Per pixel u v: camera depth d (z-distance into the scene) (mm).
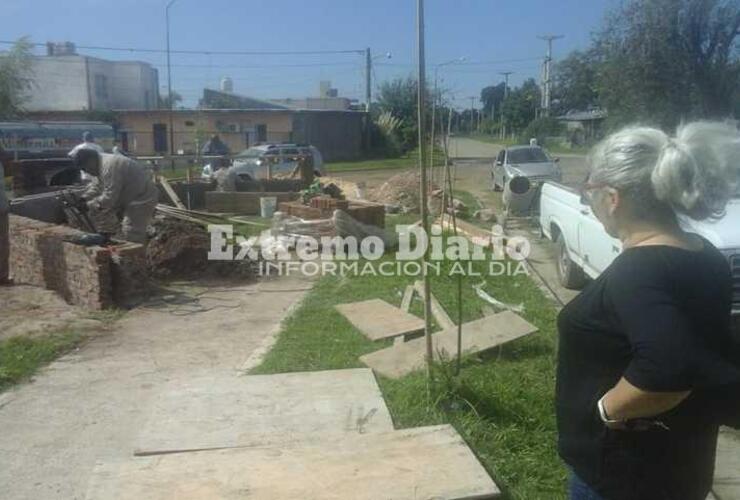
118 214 9805
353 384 4992
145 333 6871
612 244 6859
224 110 44500
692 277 1867
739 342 2021
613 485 1992
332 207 11789
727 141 1936
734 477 3982
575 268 8742
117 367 5887
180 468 3562
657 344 1741
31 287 8422
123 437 4555
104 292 7625
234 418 4438
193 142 39656
